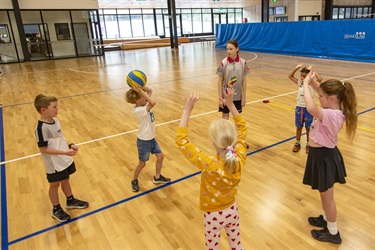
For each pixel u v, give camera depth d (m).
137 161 3.75
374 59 10.15
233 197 1.72
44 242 2.38
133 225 2.54
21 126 5.31
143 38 24.81
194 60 13.06
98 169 3.57
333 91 1.98
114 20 25.67
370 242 2.21
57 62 14.98
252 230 2.39
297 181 3.11
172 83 8.32
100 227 2.53
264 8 16.56
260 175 3.25
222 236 2.32
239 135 1.83
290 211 2.62
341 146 3.84
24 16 15.27
